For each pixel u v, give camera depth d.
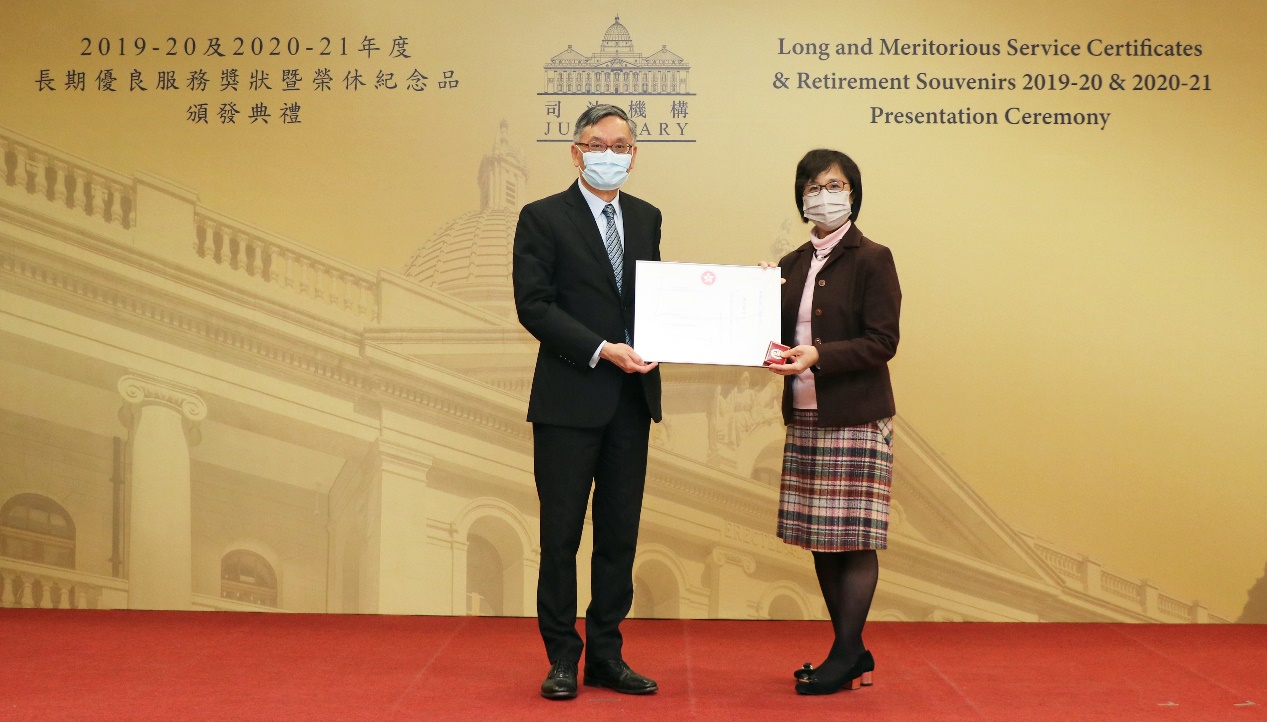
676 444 4.35
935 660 3.55
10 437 4.29
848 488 3.05
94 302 4.30
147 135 4.33
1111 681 3.24
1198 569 4.28
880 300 3.04
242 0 4.36
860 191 3.19
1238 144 4.30
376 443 4.32
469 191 4.34
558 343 2.92
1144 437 4.30
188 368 4.31
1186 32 4.30
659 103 4.33
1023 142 4.32
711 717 2.74
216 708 2.78
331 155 4.35
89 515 4.30
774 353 2.99
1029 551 4.29
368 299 4.33
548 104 4.34
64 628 3.88
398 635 3.85
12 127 4.32
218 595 4.30
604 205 3.06
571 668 2.96
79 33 4.35
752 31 4.34
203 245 4.32
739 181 4.32
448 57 4.35
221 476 4.31
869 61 4.33
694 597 4.33
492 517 4.34
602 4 4.34
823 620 4.32
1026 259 4.32
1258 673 3.37
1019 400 4.32
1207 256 4.30
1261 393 4.28
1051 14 4.32
